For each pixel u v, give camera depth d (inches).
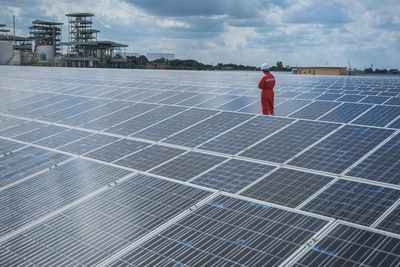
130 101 922.1
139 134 626.5
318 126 583.8
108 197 402.9
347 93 967.6
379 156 446.3
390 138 502.9
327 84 1264.8
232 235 314.0
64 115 815.1
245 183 406.3
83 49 4960.6
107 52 5147.6
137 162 495.5
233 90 1072.8
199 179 426.9
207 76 1872.5
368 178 392.5
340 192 367.2
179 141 569.3
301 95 948.0
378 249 275.1
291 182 398.6
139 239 321.7
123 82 1375.5
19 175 484.1
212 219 341.1
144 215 360.2
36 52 5605.3
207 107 796.6
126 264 290.5
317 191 373.4
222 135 579.5
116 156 524.1
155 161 493.4
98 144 586.2
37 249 323.3
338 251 277.6
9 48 5032.0
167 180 430.3
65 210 383.6
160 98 946.1
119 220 354.6
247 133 578.6
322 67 3312.0
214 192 390.6
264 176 418.3
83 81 1464.1
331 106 756.6
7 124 770.8
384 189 365.1
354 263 263.3
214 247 300.5
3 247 330.6
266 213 341.4
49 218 370.9
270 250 289.3
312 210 339.6
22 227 359.9
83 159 523.5
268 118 655.1
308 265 266.5
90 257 304.7
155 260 291.7
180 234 323.0
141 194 403.2
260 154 486.9
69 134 657.6
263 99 706.2
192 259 288.7
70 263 299.6
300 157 464.4
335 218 322.3
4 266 303.7
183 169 459.2
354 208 335.9
